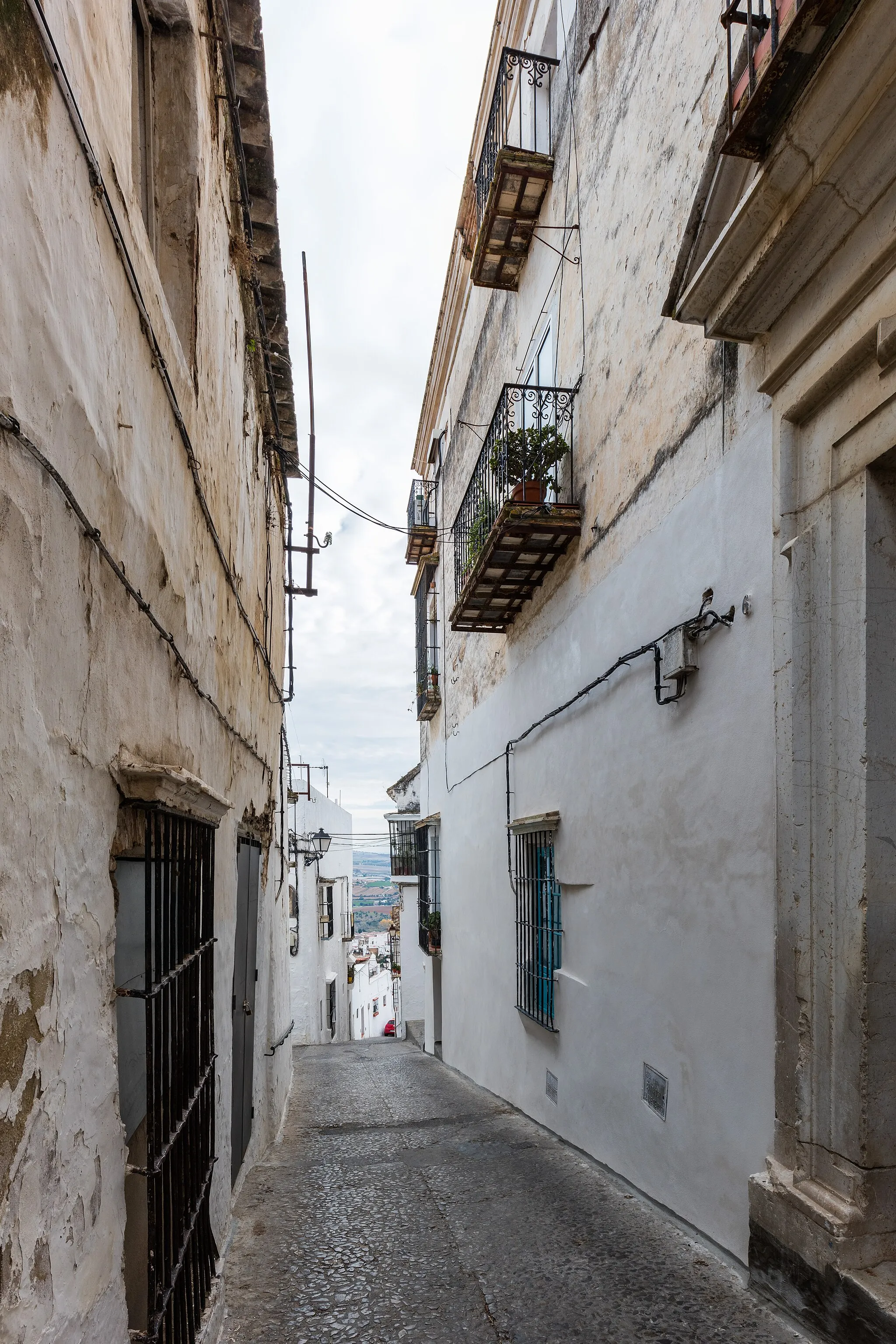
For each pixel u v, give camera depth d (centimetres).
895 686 250
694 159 371
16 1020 132
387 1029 2856
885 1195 240
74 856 167
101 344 193
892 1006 243
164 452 269
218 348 399
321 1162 514
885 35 202
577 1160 476
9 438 134
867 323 242
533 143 679
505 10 776
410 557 1322
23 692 139
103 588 192
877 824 245
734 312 287
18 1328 128
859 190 232
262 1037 577
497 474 577
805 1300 251
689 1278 296
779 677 288
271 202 510
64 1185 153
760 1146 291
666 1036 374
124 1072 220
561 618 580
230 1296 293
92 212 186
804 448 285
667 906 378
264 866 637
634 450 444
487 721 841
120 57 224
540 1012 593
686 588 372
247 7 405
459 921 970
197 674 339
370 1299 288
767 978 291
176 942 246
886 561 252
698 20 366
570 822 538
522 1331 261
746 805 311
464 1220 369
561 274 601
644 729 413
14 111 138
